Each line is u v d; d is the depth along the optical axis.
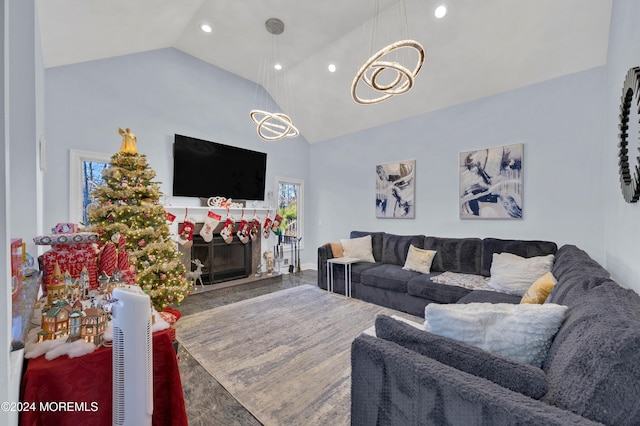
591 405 0.71
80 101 3.32
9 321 0.77
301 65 4.41
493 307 1.15
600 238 2.81
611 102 2.52
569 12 2.58
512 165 3.35
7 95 0.78
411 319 3.10
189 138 4.22
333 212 5.56
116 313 1.03
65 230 1.63
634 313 0.88
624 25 2.08
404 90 2.63
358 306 3.52
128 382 1.02
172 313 2.55
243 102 4.98
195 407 1.69
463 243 3.50
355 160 5.16
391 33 3.36
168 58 4.09
